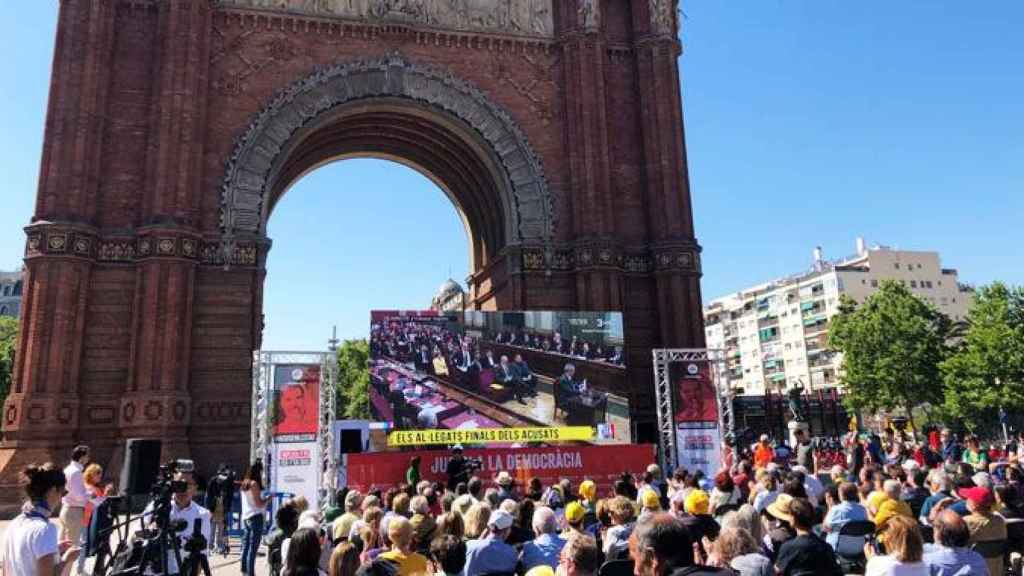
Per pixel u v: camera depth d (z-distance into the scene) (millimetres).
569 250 43188
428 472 28297
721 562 8242
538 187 43500
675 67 46594
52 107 36875
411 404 34312
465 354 35406
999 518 12711
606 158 43906
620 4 48031
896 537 8883
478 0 45031
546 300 42344
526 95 44875
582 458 30141
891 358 92000
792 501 10164
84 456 21297
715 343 195375
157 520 12547
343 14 42188
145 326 35000
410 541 10906
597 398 36500
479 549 11125
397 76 42375
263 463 29562
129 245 36781
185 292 36125
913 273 161750
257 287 37875
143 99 38688
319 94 40938
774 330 170375
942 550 9750
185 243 36375
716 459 35156
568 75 45094
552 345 36594
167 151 36969
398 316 35094
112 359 35594
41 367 33875
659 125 45000
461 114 43219
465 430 34438
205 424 35656
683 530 7238
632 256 44031
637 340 42938
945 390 89438
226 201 38312
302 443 29703
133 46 39094
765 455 32594
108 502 18688
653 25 46375
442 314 35562
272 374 30250
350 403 153125
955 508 13773
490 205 47906
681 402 35781
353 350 159500
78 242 35438
